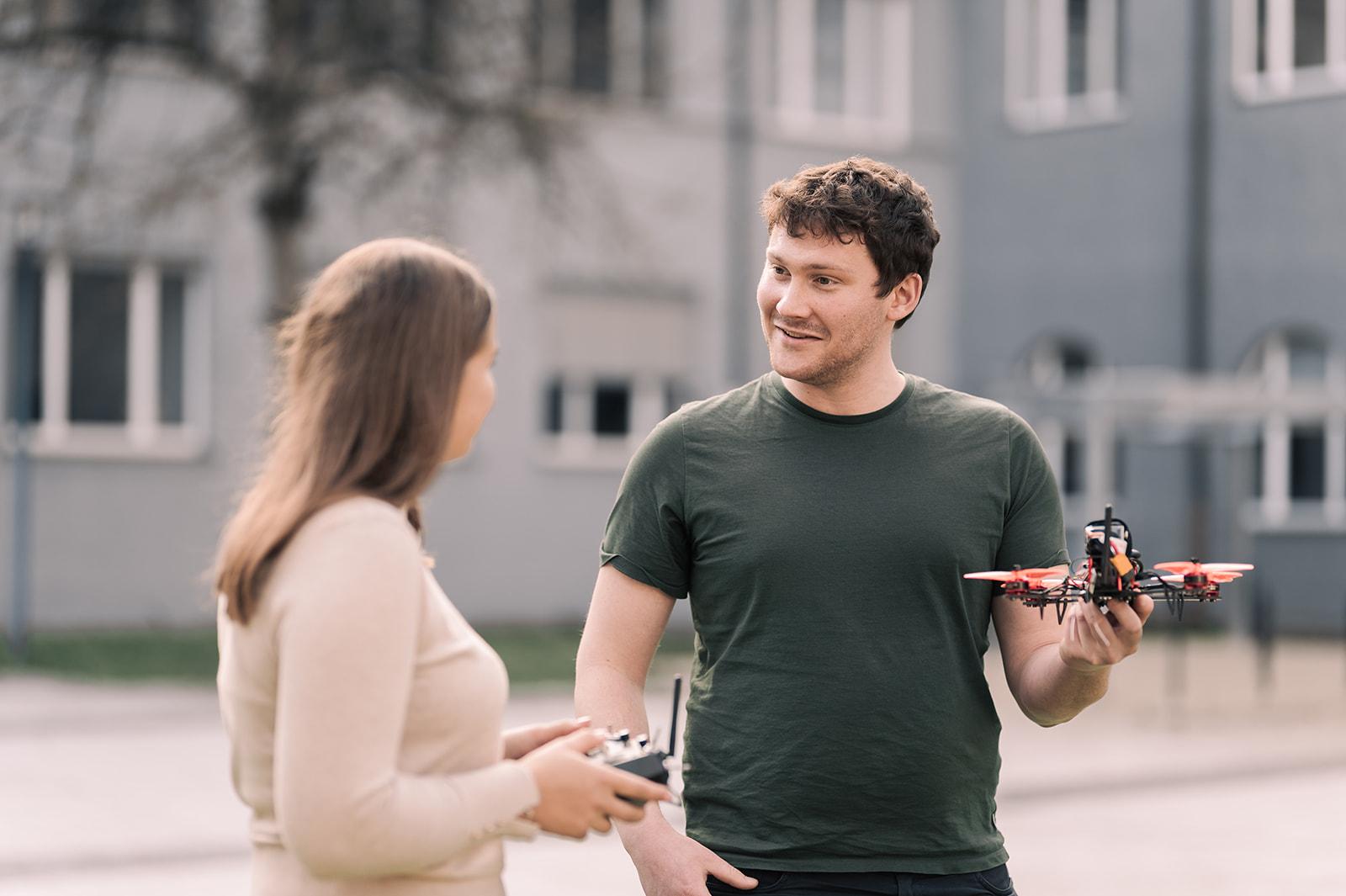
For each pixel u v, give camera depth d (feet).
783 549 11.80
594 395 81.05
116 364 70.69
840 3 86.17
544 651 64.80
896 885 11.60
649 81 81.76
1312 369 77.25
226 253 71.67
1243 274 78.13
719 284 83.41
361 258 9.07
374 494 8.82
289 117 58.85
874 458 12.01
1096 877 28.60
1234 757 41.75
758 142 84.02
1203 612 77.30
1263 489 78.95
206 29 60.80
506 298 78.33
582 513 80.59
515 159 62.95
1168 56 80.28
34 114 59.41
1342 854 30.60
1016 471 12.26
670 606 12.51
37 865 29.19
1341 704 51.67
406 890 8.75
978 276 86.53
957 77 87.25
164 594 70.95
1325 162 76.02
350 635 8.36
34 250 60.29
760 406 12.32
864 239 11.71
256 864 9.02
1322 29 76.59
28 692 51.62
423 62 60.75
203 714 47.42
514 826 8.92
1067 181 83.51
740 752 11.80
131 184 61.31
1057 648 11.82
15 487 59.88
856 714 11.63
